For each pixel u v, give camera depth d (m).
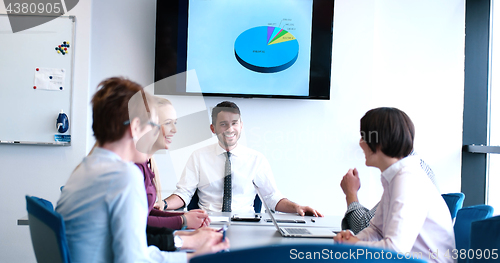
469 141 2.86
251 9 2.76
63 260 0.85
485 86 2.86
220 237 1.12
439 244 1.15
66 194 0.99
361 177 2.82
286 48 2.77
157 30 2.72
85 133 2.71
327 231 1.43
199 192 2.26
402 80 2.87
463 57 2.88
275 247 0.58
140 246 0.93
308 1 2.77
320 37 2.77
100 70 2.76
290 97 2.77
